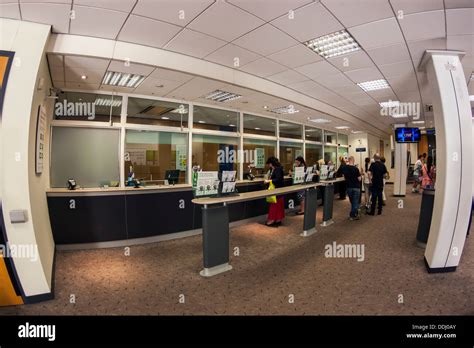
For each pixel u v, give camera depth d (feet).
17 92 8.09
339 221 19.07
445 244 9.96
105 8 8.41
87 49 10.24
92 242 13.14
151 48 11.34
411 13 8.80
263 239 14.74
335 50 11.91
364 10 8.65
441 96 10.18
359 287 8.93
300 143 29.09
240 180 20.06
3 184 7.72
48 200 12.55
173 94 16.22
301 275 9.92
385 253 12.26
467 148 9.88
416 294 8.44
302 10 8.67
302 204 22.07
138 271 10.39
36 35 8.92
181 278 9.73
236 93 16.05
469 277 9.66
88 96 15.05
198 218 16.02
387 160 51.90
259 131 23.80
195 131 18.26
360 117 28.53
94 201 13.15
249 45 11.27
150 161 16.69
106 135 15.23
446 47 11.06
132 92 15.58
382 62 12.98
